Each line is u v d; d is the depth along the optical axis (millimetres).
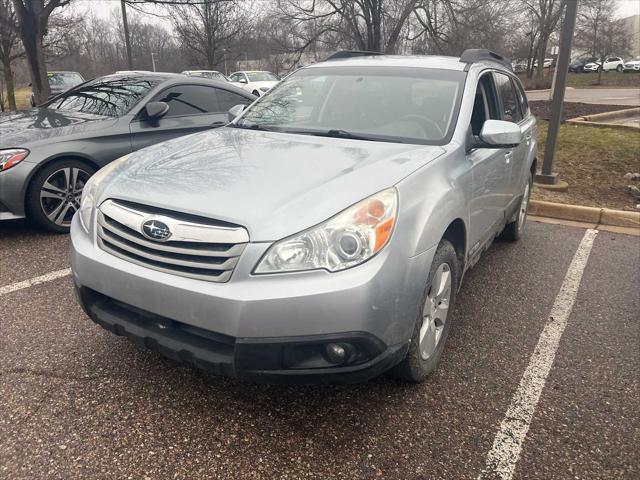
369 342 2320
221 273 2316
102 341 3307
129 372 3004
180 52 34469
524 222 5621
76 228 2883
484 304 4059
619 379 3131
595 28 47906
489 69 4211
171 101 6094
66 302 3795
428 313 2840
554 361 3293
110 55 37156
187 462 2375
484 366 3205
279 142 3266
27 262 4520
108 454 2402
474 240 3504
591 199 7199
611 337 3617
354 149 3080
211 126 6285
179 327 2479
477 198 3383
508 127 3258
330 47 19750
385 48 18156
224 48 30281
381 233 2359
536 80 38906
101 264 2582
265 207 2373
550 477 2379
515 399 2900
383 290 2320
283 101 3998
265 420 2658
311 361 2342
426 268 2547
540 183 7625
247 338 2262
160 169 2844
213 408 2732
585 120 13320
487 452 2508
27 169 4910
